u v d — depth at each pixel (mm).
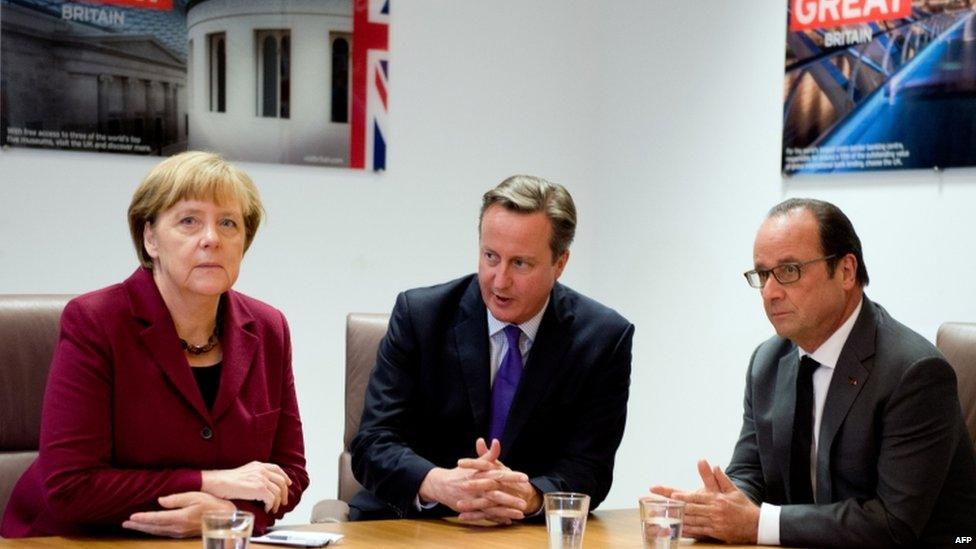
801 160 3555
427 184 4129
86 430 1865
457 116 4184
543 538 1901
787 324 2127
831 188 3475
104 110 3549
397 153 4062
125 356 1928
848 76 3395
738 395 3756
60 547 1718
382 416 2309
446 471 2096
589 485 2256
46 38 3453
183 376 1952
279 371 2135
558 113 4406
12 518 1984
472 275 2484
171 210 1913
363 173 3996
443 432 2367
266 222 3812
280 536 1846
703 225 3947
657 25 4188
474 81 4215
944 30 3107
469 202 4223
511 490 2051
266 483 1888
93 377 1894
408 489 2121
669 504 1688
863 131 3348
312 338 3906
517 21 4305
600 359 2324
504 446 2277
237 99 3766
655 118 4184
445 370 2354
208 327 2039
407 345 2369
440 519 2098
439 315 2391
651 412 4164
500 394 2340
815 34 3504
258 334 2104
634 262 4266
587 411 2330
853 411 2082
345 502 2570
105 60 3545
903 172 3242
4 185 3408
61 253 3496
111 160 3564
